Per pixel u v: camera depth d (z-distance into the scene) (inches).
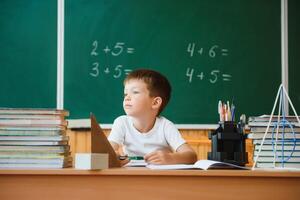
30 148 43.6
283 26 125.0
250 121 50.8
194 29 124.3
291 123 49.6
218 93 122.8
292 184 39.8
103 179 39.8
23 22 123.3
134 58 123.2
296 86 123.8
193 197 39.7
